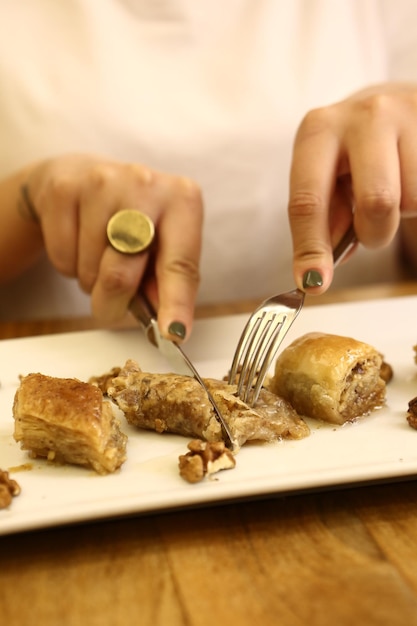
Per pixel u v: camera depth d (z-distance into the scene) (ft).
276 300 1.53
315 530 1.17
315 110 1.71
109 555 1.13
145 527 1.18
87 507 1.13
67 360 1.66
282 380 1.46
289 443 1.31
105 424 1.25
